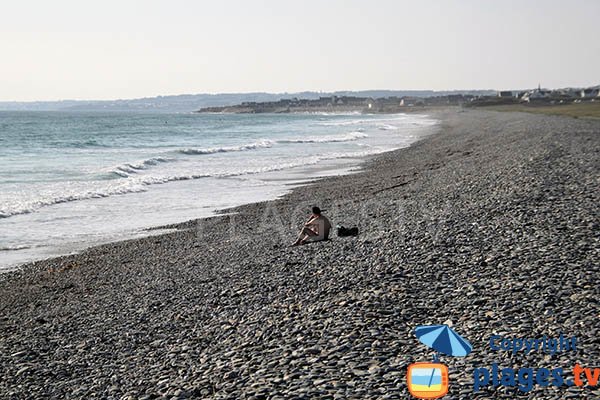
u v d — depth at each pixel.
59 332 11.31
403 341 8.73
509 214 16.17
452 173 28.14
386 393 7.15
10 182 31.08
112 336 10.78
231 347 9.35
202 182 32.31
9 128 97.12
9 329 11.76
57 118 176.75
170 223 21.80
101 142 64.62
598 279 10.48
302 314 10.30
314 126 115.69
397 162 39.34
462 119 116.19
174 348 9.76
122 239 19.42
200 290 12.83
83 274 15.53
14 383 9.15
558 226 14.40
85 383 8.95
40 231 20.62
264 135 82.06
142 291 13.44
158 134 84.00
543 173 23.11
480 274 11.37
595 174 22.41
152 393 8.11
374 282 11.48
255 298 11.70
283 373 8.01
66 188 29.28
